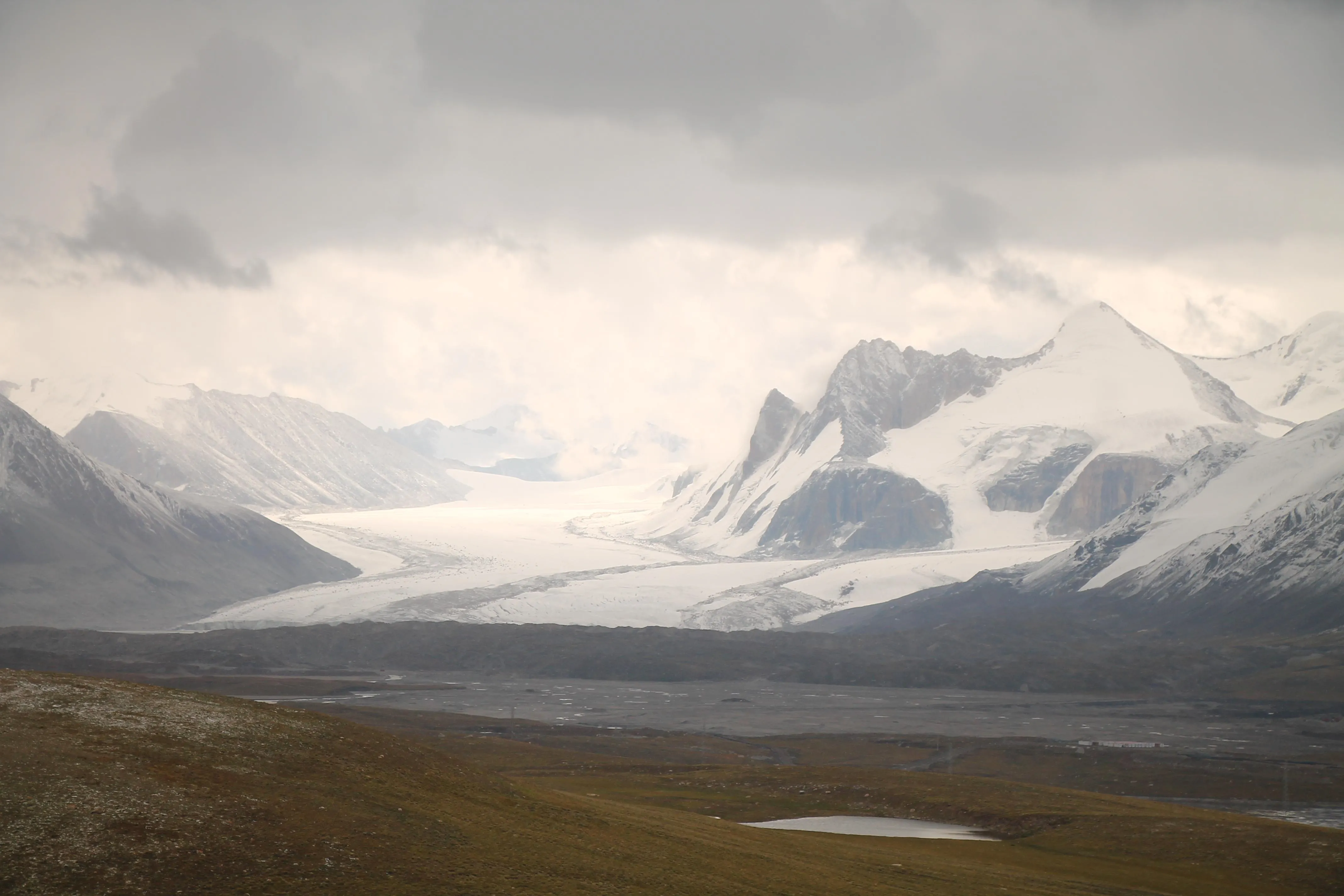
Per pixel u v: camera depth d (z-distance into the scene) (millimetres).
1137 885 96375
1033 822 123062
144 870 53156
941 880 84500
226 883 54031
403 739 84188
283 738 73062
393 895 56812
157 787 60219
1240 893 95750
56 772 58844
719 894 68062
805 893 72625
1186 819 121312
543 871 65000
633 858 72000
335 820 63312
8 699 67562
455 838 66562
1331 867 100750
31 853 52188
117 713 68812
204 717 72062
